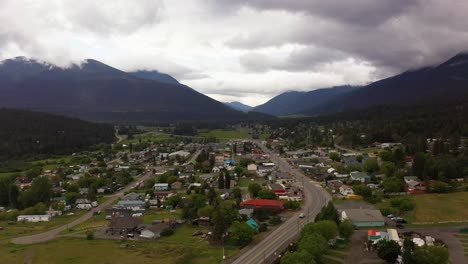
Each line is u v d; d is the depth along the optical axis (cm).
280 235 12181
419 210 14338
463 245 10850
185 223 14488
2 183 19912
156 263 10225
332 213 12250
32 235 13875
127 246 11925
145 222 14750
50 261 10719
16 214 16625
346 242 11262
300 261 8612
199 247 11475
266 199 16175
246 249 11050
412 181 17988
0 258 11175
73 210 17812
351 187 18375
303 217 14150
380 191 17962
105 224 15050
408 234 11744
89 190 19225
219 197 17725
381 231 11462
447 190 16950
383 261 9844
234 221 12562
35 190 18538
